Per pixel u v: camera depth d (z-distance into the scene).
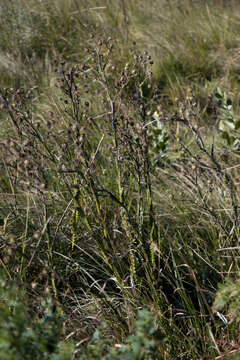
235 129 3.26
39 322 1.56
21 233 2.55
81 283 2.42
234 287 1.85
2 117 3.89
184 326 2.15
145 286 2.27
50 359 1.47
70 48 5.96
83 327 2.01
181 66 5.28
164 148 3.41
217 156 3.21
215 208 2.67
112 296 2.32
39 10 6.38
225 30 5.75
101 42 2.28
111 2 6.64
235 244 2.37
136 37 5.70
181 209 2.76
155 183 3.08
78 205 2.12
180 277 2.19
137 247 2.23
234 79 4.83
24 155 1.97
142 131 2.17
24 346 1.38
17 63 5.20
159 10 6.48
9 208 2.69
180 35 5.68
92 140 3.38
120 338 1.97
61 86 2.17
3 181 3.08
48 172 2.84
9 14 6.19
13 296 1.63
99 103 3.87
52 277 2.03
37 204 2.64
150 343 1.47
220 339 2.03
